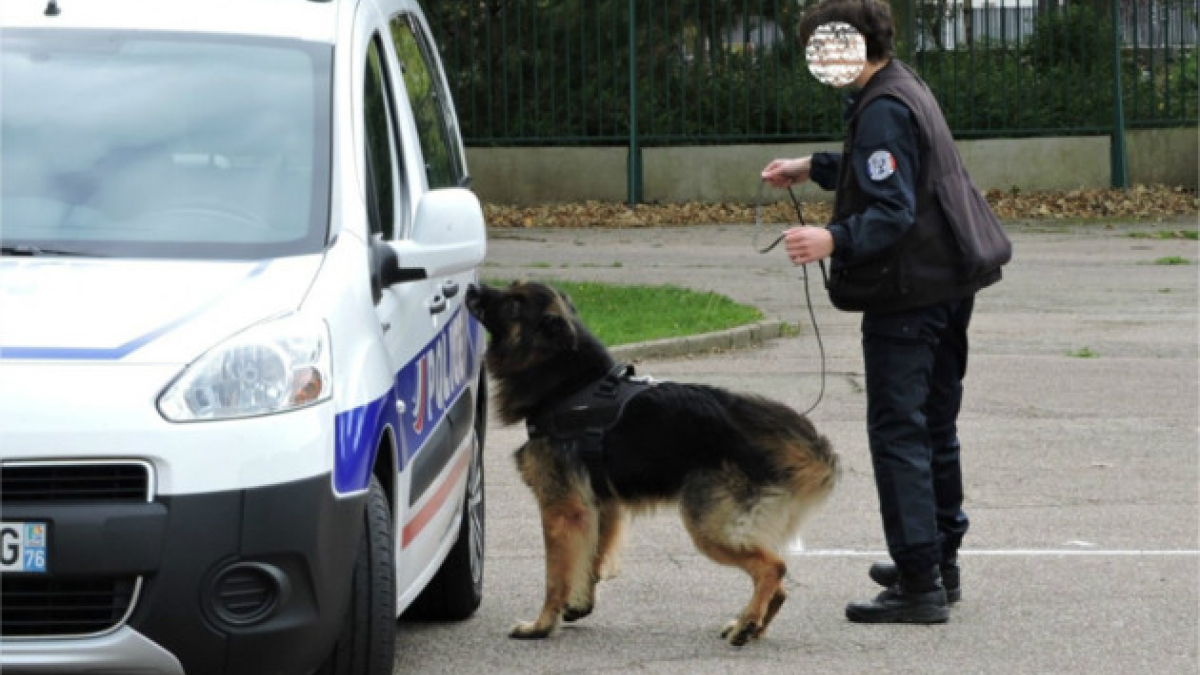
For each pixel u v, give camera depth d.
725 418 10.65
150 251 8.91
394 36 11.38
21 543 7.62
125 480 7.73
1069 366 22.16
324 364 8.22
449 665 10.48
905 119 10.97
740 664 10.53
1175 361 22.56
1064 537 13.88
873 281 11.12
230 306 8.29
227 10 10.22
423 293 10.12
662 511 11.11
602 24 39.59
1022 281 29.66
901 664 10.55
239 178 9.32
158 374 7.86
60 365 7.83
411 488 9.43
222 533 7.75
